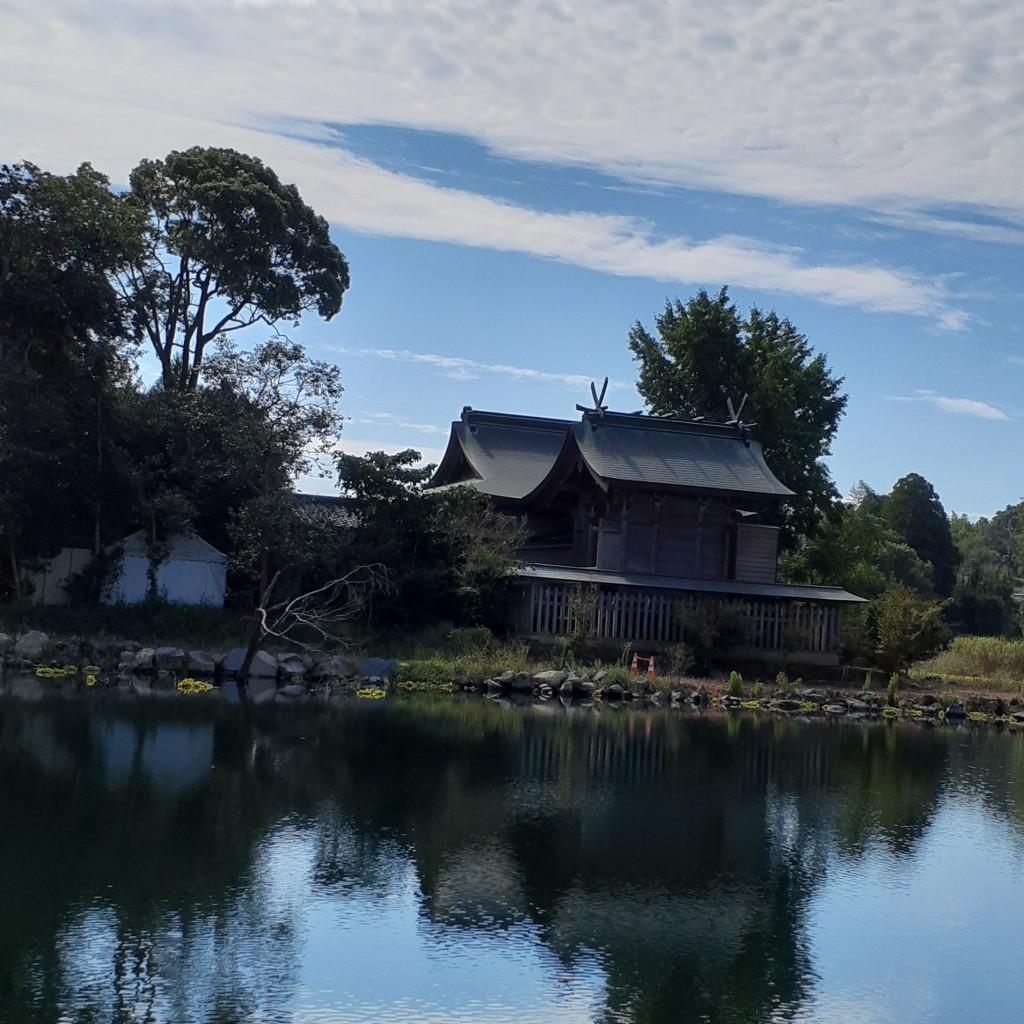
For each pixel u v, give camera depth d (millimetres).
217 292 50000
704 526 46438
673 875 17172
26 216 41219
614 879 16797
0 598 41250
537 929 14688
